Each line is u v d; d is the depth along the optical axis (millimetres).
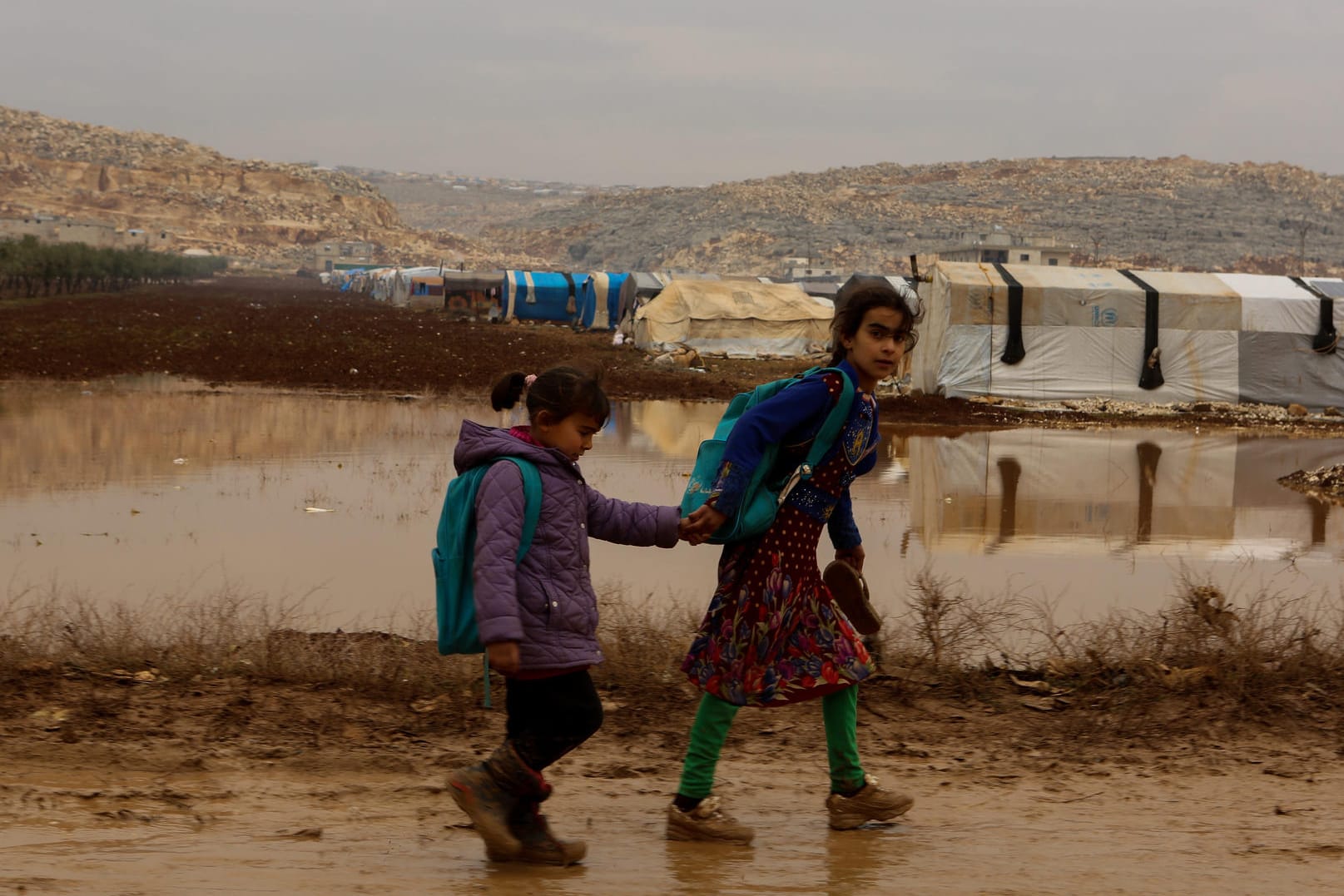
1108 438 19891
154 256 115062
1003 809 4449
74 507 10828
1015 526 11258
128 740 5016
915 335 4238
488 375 28281
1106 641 6445
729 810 4426
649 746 5160
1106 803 4512
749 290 39312
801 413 4008
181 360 28828
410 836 4035
